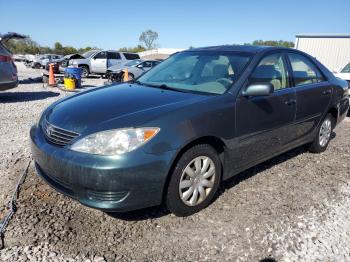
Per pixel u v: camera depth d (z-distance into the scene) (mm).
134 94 3332
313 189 3678
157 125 2646
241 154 3352
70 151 2617
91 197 2615
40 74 21125
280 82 3867
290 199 3412
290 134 4043
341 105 5023
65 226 2807
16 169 3918
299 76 4207
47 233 2697
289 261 2453
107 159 2486
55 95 10820
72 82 12547
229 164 3264
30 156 4355
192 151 2863
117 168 2473
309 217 3064
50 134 2877
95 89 3824
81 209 3078
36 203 3146
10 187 3457
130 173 2508
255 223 2936
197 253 2521
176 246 2598
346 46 24953
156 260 2438
